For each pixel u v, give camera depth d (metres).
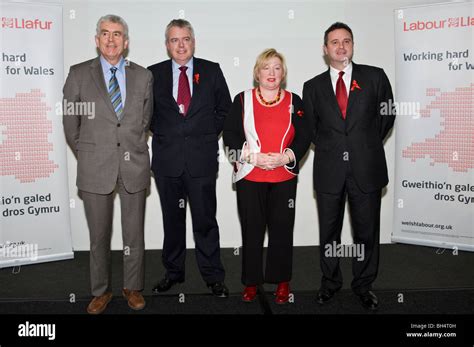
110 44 2.96
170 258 3.46
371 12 4.35
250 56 4.33
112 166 3.02
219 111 3.41
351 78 3.17
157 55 4.29
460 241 4.24
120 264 4.12
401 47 4.21
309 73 4.37
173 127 3.27
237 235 4.54
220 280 3.40
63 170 4.08
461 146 4.12
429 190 4.29
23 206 3.99
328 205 3.21
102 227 3.09
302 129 3.15
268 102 3.13
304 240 4.58
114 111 3.03
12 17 3.80
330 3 4.33
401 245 4.51
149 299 3.35
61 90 3.99
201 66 3.36
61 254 4.17
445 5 4.03
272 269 3.23
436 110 4.16
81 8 4.22
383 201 4.58
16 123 3.89
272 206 3.19
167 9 4.26
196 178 3.29
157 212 4.48
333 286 3.29
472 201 4.15
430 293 3.43
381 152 3.20
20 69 3.86
